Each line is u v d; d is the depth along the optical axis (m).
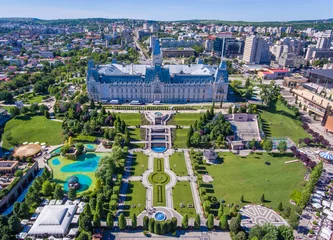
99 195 152.88
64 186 172.38
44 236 132.75
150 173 189.50
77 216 145.00
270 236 123.12
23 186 172.38
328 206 157.50
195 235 137.50
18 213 142.62
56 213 140.62
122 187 173.25
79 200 158.25
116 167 190.88
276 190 173.88
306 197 150.75
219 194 168.38
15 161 185.88
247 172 193.25
